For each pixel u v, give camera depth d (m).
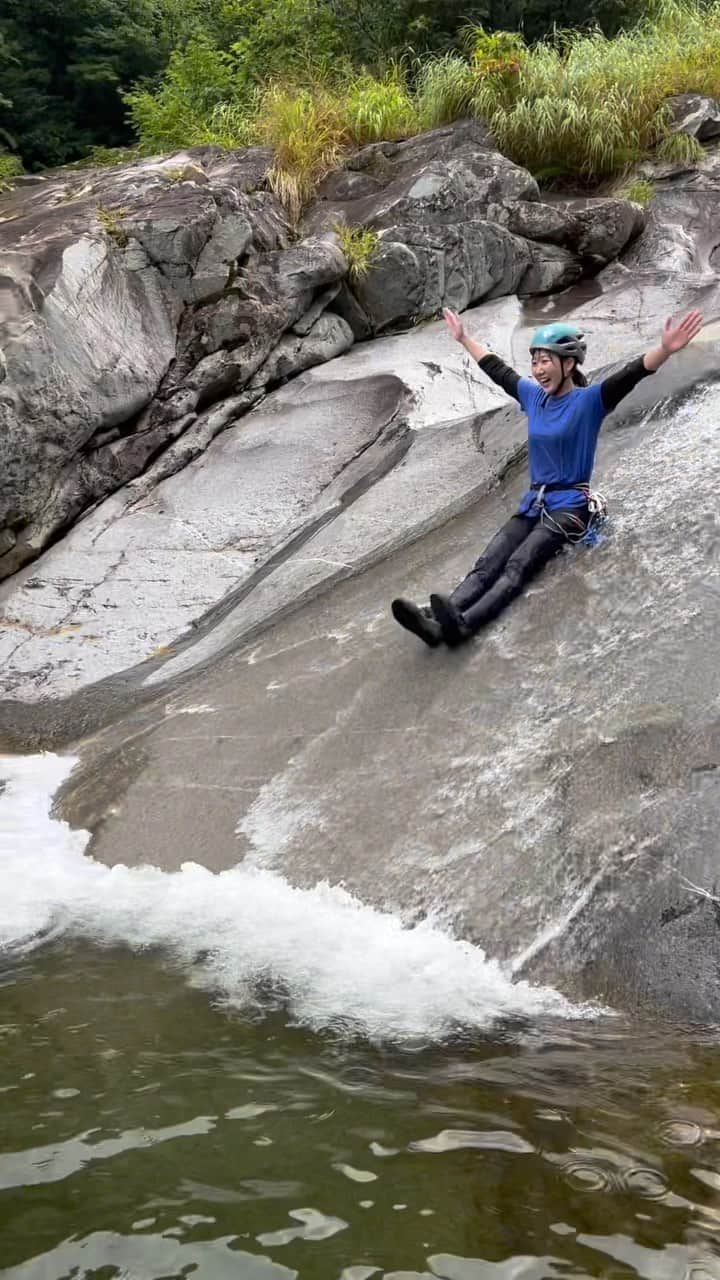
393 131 10.49
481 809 3.75
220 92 14.11
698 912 3.16
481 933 3.35
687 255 9.59
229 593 6.13
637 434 5.41
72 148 22.81
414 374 7.55
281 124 10.15
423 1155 2.37
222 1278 2.02
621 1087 2.62
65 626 6.15
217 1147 2.41
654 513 4.65
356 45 14.66
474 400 7.36
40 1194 2.25
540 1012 3.01
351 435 7.18
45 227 7.63
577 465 4.49
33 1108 2.56
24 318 6.66
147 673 5.64
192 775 4.54
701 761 3.53
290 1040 2.87
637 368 4.21
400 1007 3.05
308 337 8.21
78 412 6.81
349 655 4.84
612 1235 2.12
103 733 5.21
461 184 9.15
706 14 13.24
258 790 4.32
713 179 10.57
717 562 4.27
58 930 3.59
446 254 8.82
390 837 3.82
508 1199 2.22
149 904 3.78
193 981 3.21
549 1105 2.55
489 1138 2.43
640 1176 2.29
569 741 3.82
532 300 9.31
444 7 14.41
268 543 6.45
